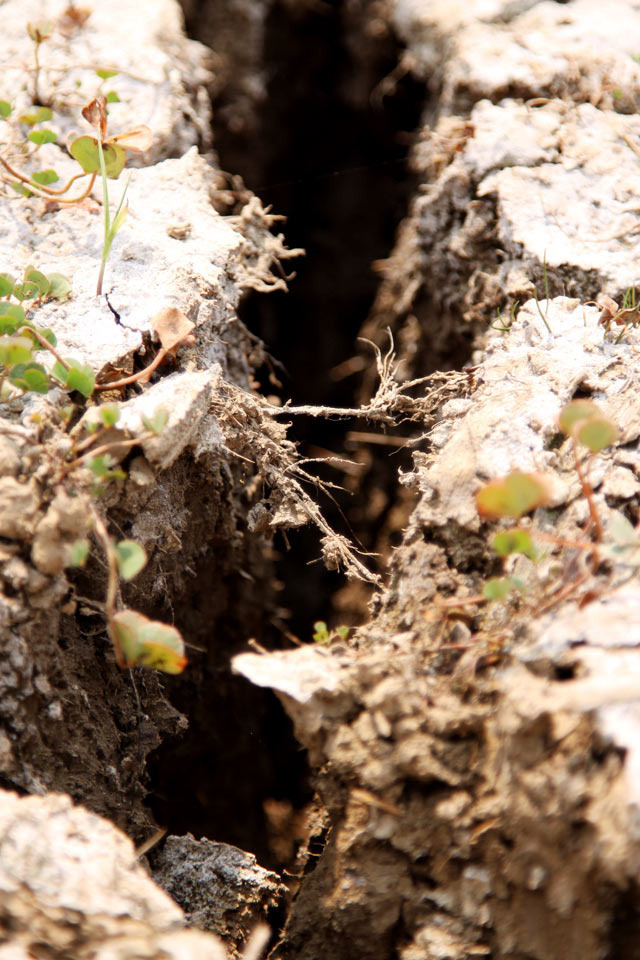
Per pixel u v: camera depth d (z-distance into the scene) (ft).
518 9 2.19
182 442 1.79
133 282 1.90
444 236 2.06
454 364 2.09
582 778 1.64
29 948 1.63
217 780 2.04
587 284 1.94
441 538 1.79
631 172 2.02
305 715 1.72
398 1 2.28
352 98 2.36
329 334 2.39
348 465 2.24
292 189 2.45
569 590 1.72
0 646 1.73
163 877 1.81
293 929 1.75
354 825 1.73
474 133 2.06
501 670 1.72
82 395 1.81
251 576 2.04
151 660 1.70
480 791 1.70
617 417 1.80
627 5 2.19
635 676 1.65
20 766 1.73
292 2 2.34
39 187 1.92
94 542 1.78
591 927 1.64
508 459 1.79
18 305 1.82
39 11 2.15
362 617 2.18
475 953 1.69
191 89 2.12
